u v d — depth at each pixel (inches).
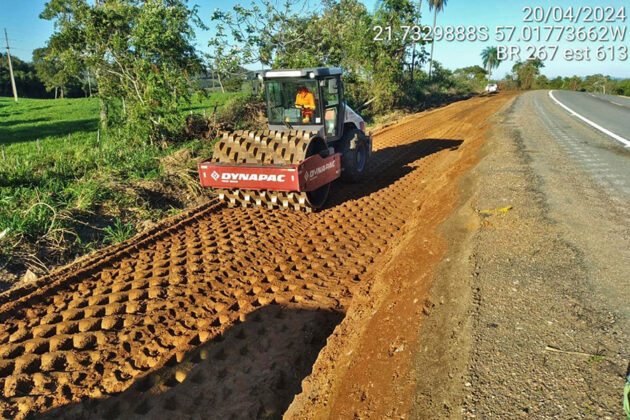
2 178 343.9
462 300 127.2
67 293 186.5
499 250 157.9
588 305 115.0
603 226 173.5
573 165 291.9
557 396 84.1
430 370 101.5
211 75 689.6
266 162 272.4
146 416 117.9
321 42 722.2
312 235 252.8
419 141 586.2
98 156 443.5
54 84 2365.9
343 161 344.5
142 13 522.9
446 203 252.7
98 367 137.6
